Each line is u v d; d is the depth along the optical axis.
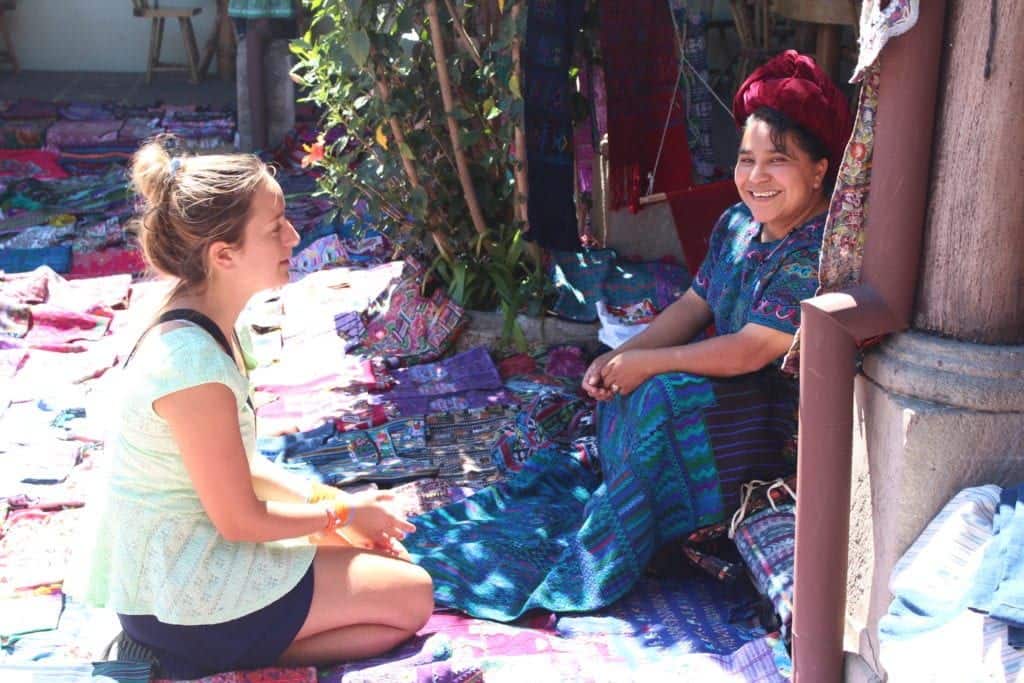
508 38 4.74
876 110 2.58
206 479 2.62
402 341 5.21
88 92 9.97
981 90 2.45
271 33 8.59
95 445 4.33
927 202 2.59
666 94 5.47
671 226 5.56
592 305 5.24
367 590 2.86
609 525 3.35
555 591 3.28
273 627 2.78
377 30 4.94
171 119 8.98
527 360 5.03
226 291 2.70
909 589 2.49
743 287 3.56
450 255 5.30
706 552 3.50
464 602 3.27
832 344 2.56
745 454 3.43
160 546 2.70
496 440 4.38
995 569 2.38
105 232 6.79
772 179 3.32
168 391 2.56
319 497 3.07
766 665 2.94
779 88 3.28
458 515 3.78
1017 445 2.57
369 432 4.43
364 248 6.38
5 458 4.16
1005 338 2.59
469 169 5.21
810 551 2.65
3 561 3.53
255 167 2.67
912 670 2.36
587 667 2.98
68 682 2.70
